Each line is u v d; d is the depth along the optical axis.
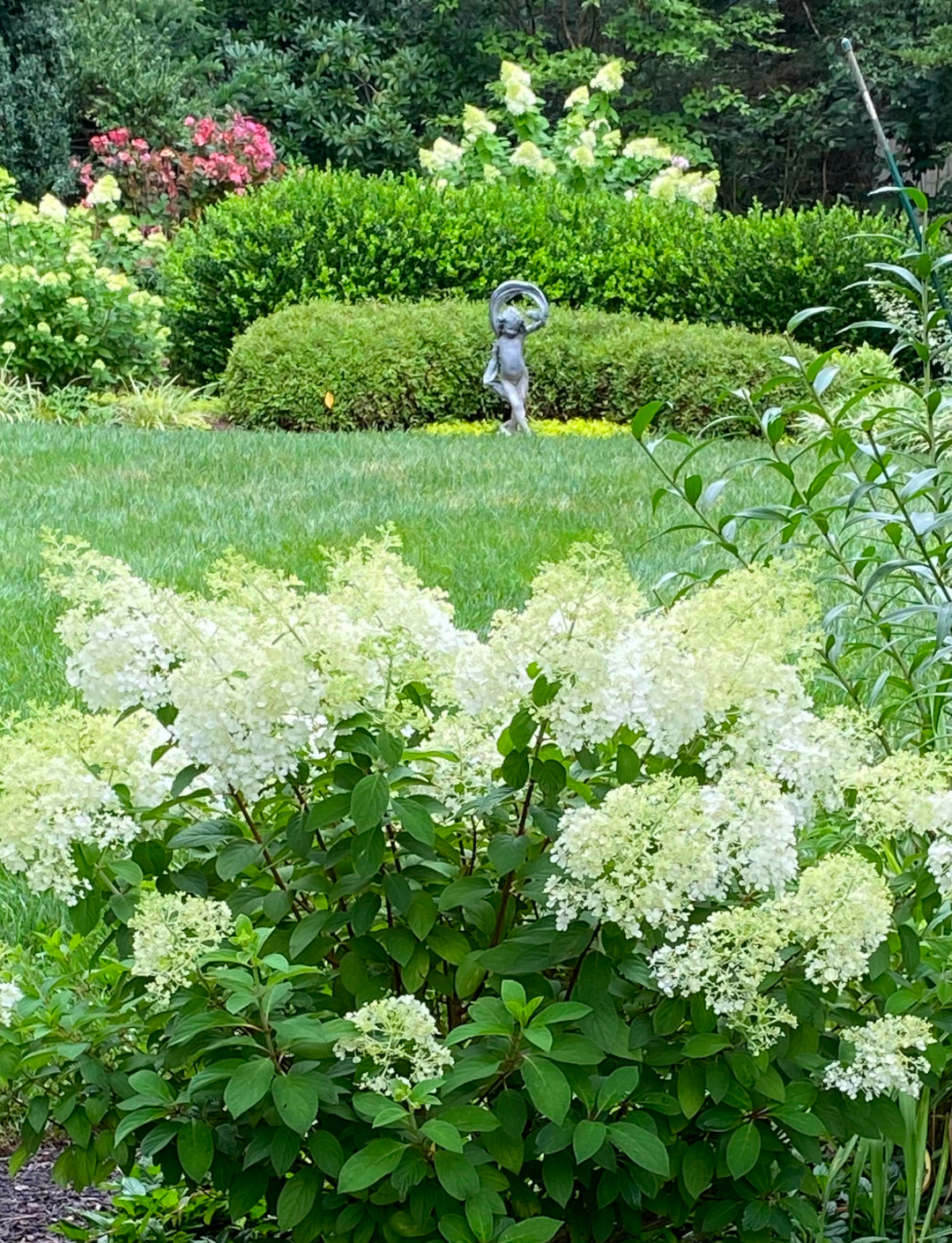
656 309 14.92
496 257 14.77
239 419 12.98
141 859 1.98
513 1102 1.82
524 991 1.78
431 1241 1.83
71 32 22.47
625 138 26.59
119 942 2.02
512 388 12.32
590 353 13.04
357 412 12.62
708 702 1.91
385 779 1.81
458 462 9.35
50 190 21.89
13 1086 2.09
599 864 1.73
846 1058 1.87
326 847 2.00
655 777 1.93
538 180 16.94
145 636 1.95
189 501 7.95
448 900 1.89
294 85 26.47
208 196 20.27
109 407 12.51
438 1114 1.76
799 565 2.23
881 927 1.79
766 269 14.39
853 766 2.04
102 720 2.06
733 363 12.60
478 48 25.86
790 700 1.97
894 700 3.17
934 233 3.09
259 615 1.91
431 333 12.85
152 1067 1.97
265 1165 1.88
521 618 1.88
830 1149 2.39
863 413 9.09
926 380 3.11
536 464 9.29
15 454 9.30
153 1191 2.33
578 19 27.00
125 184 19.97
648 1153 1.72
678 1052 1.82
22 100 21.97
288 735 1.85
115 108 22.22
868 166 27.70
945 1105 2.32
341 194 14.73
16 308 12.73
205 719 1.86
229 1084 1.70
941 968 2.07
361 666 1.87
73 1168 2.02
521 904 2.08
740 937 1.75
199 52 26.11
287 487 8.45
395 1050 1.74
